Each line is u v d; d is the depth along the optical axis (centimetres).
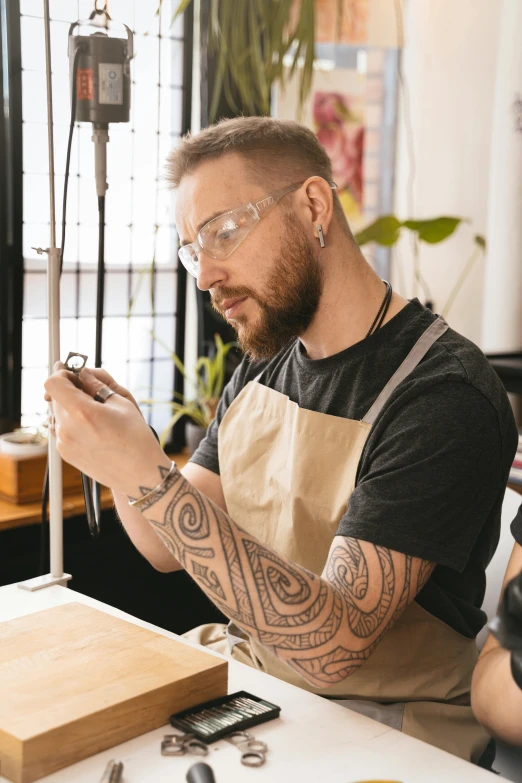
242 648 150
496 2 285
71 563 247
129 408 109
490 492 125
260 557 108
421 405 125
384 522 116
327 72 291
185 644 110
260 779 90
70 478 243
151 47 257
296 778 90
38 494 238
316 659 110
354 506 120
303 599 108
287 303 132
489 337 296
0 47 238
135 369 280
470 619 135
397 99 311
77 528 244
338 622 110
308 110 290
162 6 254
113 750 93
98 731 92
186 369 291
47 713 91
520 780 134
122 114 138
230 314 135
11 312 252
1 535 228
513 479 206
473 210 298
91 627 113
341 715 104
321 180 131
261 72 239
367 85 303
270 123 134
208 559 107
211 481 159
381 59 304
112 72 136
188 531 106
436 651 131
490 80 289
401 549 115
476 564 133
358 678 129
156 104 263
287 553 138
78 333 266
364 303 138
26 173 246
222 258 130
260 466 147
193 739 95
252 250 129
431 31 299
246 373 161
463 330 306
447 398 125
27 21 237
